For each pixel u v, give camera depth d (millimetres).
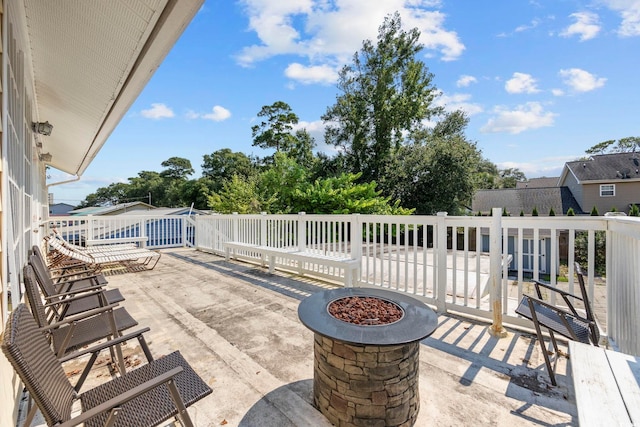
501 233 2912
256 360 2406
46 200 8859
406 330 1623
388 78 17078
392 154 17406
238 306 3674
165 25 2273
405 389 1640
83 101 4328
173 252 7953
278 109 24531
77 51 3014
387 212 12406
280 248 5266
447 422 1717
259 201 13234
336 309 1934
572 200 21188
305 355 2486
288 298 3980
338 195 12141
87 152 7473
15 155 2436
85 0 2188
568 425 1686
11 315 1257
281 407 1859
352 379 1614
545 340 2699
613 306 2459
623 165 20047
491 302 3045
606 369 1367
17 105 2590
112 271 5633
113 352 2383
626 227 2148
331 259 4227
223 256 7230
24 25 2742
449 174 15047
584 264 11719
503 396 1944
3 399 1544
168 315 3385
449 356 2449
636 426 1020
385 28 16938
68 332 1842
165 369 1614
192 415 1790
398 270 3746
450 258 5617
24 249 2945
